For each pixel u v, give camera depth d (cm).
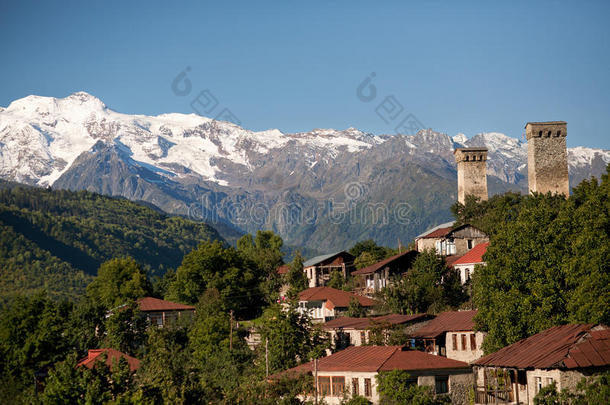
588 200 6562
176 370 5403
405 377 5719
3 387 6266
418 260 9838
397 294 9138
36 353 8181
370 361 6150
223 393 5809
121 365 4738
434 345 7138
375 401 5881
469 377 6081
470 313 7631
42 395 4484
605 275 5491
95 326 9388
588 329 5184
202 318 9994
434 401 5741
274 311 7781
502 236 6519
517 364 5047
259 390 6112
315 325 7925
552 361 4772
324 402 5947
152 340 8731
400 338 7100
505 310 6066
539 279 6084
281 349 7444
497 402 5309
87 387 4462
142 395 4575
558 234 6244
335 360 6481
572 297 5728
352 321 8444
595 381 4481
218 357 8375
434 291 9094
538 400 4600
